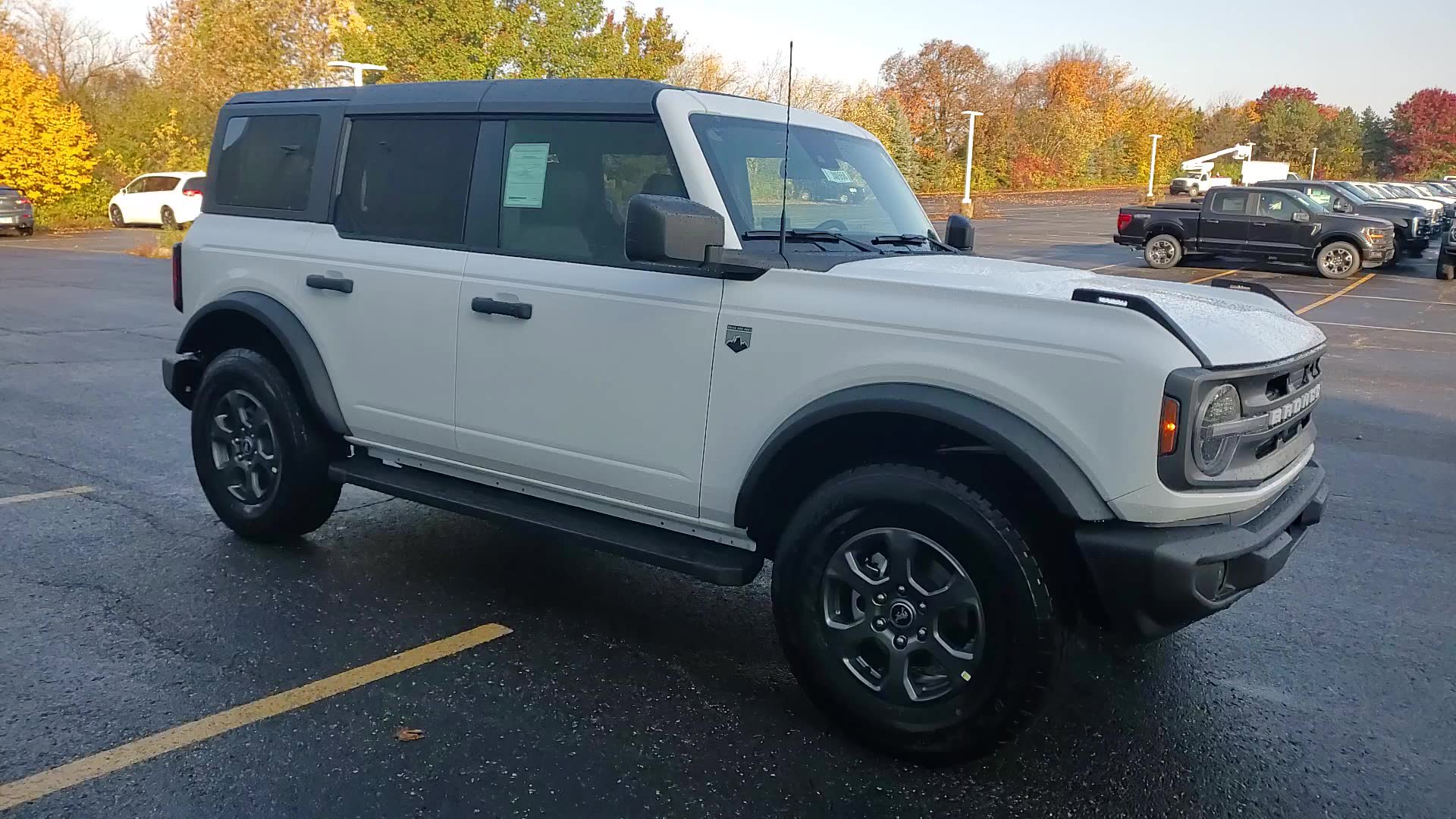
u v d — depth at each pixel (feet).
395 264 14.43
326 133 15.53
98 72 137.08
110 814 9.70
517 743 11.13
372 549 17.03
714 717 11.83
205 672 12.54
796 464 11.82
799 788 10.44
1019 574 10.02
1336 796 10.65
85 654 12.92
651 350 12.16
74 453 22.50
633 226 10.62
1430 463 24.17
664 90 12.71
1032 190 214.90
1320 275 71.97
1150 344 9.62
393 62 96.99
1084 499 9.78
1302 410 11.70
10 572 15.55
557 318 12.89
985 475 10.60
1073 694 12.74
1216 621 15.10
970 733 10.44
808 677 11.35
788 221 12.89
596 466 12.84
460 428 14.06
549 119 13.37
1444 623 15.15
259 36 105.29
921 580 10.67
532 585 15.70
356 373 15.07
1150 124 249.34
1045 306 10.05
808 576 11.19
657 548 12.26
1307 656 13.97
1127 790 10.62
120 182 118.01
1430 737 11.89
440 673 12.69
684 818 9.86
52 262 71.56
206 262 16.88
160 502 19.17
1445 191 126.21
